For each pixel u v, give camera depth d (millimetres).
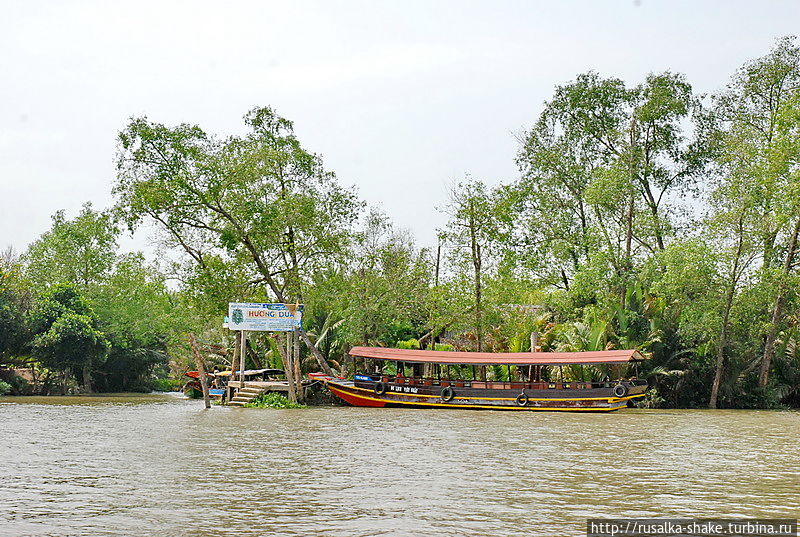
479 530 11406
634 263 48219
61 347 55938
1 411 36906
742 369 45938
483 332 46656
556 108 52719
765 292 43031
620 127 50906
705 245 43656
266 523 11805
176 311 58500
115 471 16750
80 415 33812
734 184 43250
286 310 39938
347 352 48500
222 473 16516
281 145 48062
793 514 12555
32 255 68000
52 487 14766
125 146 43062
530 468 17359
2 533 11219
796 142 41375
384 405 40875
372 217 54969
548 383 39031
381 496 13898
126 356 62406
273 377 46438
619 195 47031
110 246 68000
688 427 29297
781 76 46656
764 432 27250
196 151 42969
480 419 32625
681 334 45688
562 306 50938
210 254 45094
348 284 46625
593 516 12344
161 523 11805
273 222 43969
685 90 50375
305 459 18797
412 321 53094
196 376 50875
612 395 37812
